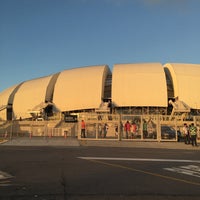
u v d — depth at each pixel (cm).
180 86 5741
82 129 2988
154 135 3012
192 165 1430
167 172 1216
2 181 996
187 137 2744
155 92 5709
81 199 773
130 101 5706
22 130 4684
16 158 1589
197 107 5681
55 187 909
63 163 1416
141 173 1180
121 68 6109
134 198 793
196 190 896
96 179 1044
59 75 6588
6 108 7138
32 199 770
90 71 6297
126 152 1995
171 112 5562
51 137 3475
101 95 5950
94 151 2019
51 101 6669
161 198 798
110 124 3088
